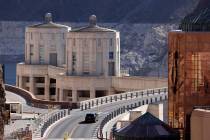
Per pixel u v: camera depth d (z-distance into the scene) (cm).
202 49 10762
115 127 13200
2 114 11256
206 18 10875
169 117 11138
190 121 10262
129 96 19312
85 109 17450
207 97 10756
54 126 14800
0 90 11275
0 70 11362
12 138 12912
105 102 18450
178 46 10900
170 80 11162
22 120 15388
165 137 10019
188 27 11050
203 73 10769
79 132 14062
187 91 10812
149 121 10194
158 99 18412
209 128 9681
